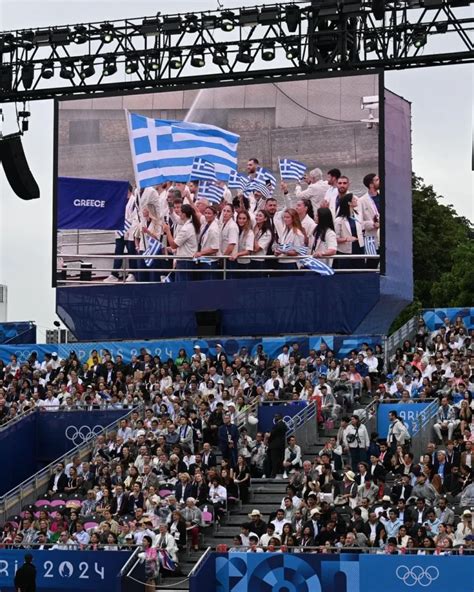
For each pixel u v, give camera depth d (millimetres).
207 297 54500
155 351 54750
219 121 54844
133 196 55656
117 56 56125
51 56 56812
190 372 51062
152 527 41000
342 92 53156
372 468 41719
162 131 55469
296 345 50781
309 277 53156
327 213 53000
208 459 45062
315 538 39156
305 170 53406
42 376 54750
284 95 53938
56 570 40781
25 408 52312
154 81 55844
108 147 56156
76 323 56188
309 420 46781
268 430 47750
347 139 52906
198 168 54875
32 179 57750
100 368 53531
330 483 41531
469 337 50750
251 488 44312
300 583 38125
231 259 54219
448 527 37750
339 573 37781
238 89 54625
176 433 46375
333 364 49594
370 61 53156
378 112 52562
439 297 75688
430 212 83938
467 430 43344
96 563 40469
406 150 55500
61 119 56812
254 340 53250
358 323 52438
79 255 56219
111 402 51188
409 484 40562
